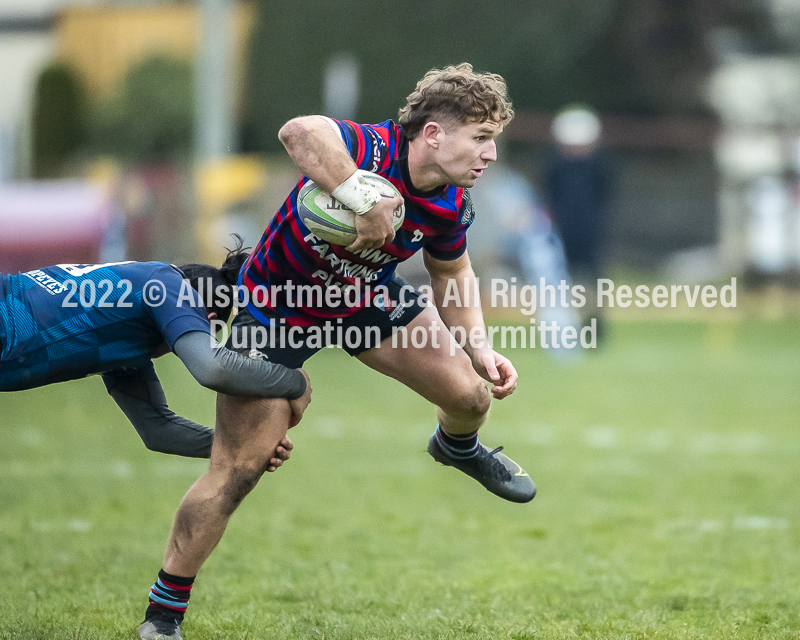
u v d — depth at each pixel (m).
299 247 13.51
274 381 13.12
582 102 125.19
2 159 128.25
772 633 14.23
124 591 16.23
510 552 19.19
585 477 26.28
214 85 69.62
